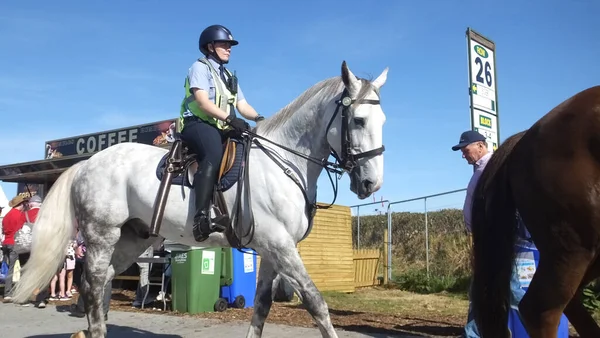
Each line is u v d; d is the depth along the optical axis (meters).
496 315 3.35
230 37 5.23
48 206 5.55
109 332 7.15
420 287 13.55
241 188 4.81
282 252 4.67
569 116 3.12
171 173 5.01
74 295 11.58
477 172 5.25
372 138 4.53
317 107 4.87
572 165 3.03
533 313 3.12
